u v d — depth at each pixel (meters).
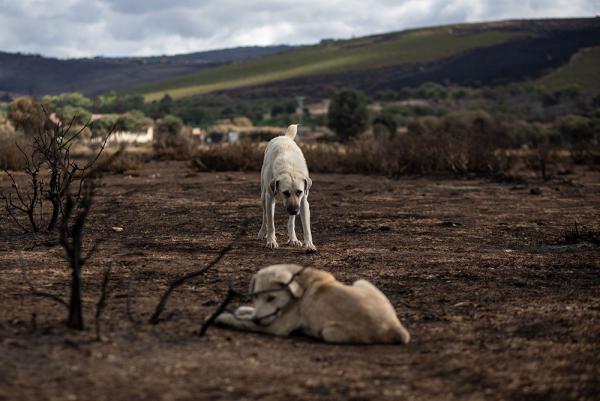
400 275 8.36
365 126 85.12
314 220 14.01
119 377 4.46
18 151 25.56
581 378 4.69
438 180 25.81
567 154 43.53
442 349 5.33
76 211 13.96
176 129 80.81
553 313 6.50
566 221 14.20
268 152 11.00
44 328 5.48
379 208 16.28
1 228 11.56
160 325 5.76
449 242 11.30
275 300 5.62
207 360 4.89
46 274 7.86
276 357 5.04
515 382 4.61
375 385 4.51
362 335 5.39
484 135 33.91
